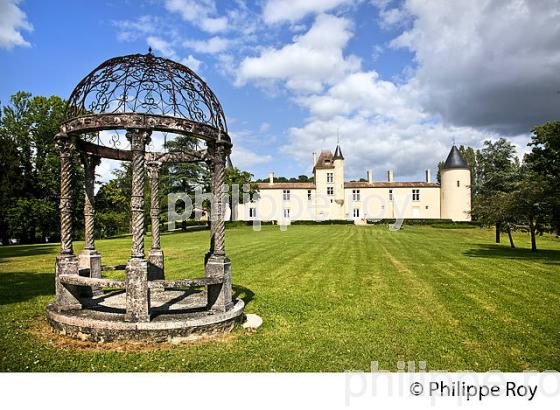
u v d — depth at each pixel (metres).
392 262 17.02
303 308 8.82
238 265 15.77
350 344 6.45
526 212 22.12
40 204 33.78
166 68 7.03
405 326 7.51
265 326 7.36
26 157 35.94
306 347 6.27
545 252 21.73
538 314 8.45
